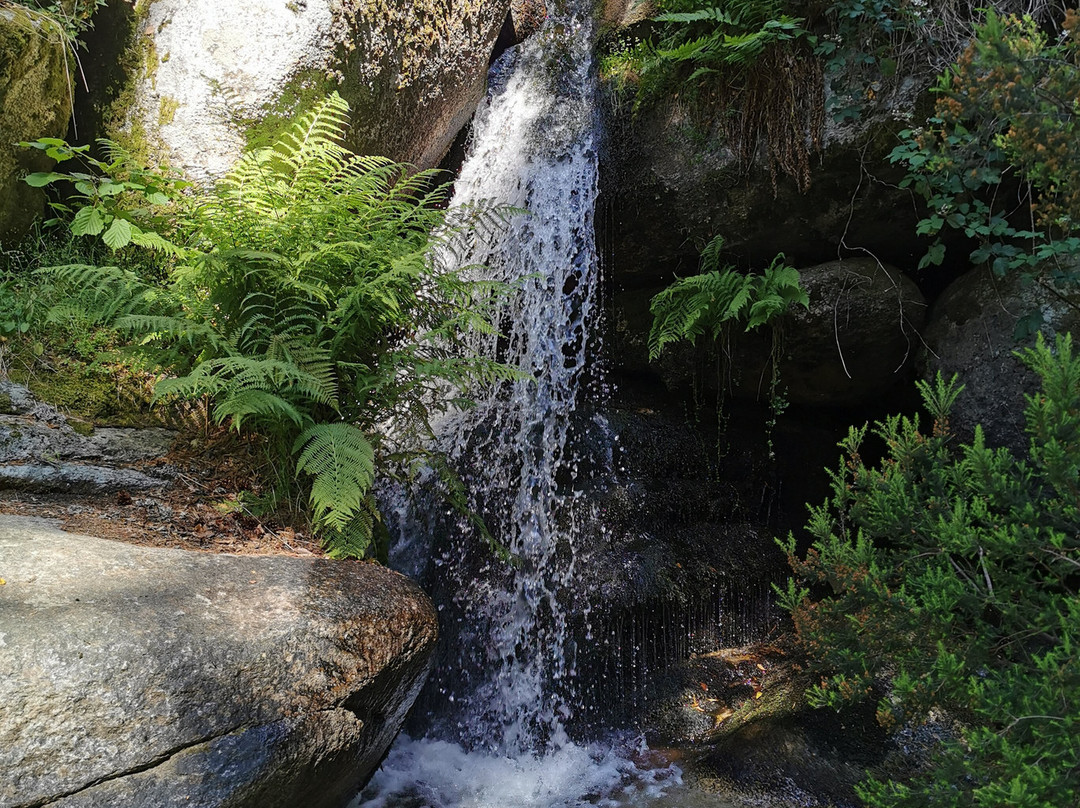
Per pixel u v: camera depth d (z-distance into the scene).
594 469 4.98
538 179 5.58
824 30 4.42
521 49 6.05
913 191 4.27
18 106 3.55
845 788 3.20
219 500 3.24
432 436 3.80
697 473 5.18
